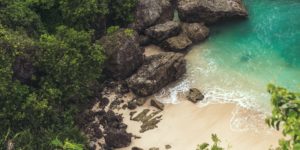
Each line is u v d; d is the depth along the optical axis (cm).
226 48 4509
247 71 4203
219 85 4072
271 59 4316
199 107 3834
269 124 1362
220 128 3600
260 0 5138
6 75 3319
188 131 3609
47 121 3425
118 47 4088
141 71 4072
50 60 3631
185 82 4138
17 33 3778
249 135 3497
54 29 4419
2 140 3141
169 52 4341
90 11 4331
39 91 3562
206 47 4544
